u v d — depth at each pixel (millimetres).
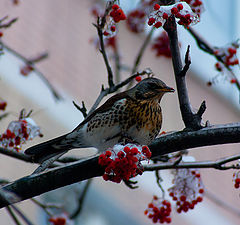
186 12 6387
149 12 6512
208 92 24250
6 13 16469
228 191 22969
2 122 13711
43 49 17156
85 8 19750
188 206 8430
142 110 8570
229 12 23609
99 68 18922
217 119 24281
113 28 7922
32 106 15258
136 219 16750
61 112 16219
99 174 7297
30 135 7891
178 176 8453
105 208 15812
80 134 8578
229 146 24078
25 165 14203
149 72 8766
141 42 20969
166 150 7352
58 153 8547
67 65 17734
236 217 22312
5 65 14914
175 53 7340
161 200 8578
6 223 12453
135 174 6766
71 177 7266
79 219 14422
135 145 6637
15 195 6996
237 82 9266
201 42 9383
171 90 8977
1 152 8242
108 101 8727
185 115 7305
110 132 8539
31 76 15625
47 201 13250
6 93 14516
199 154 22344
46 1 18344
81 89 17828
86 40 19078
